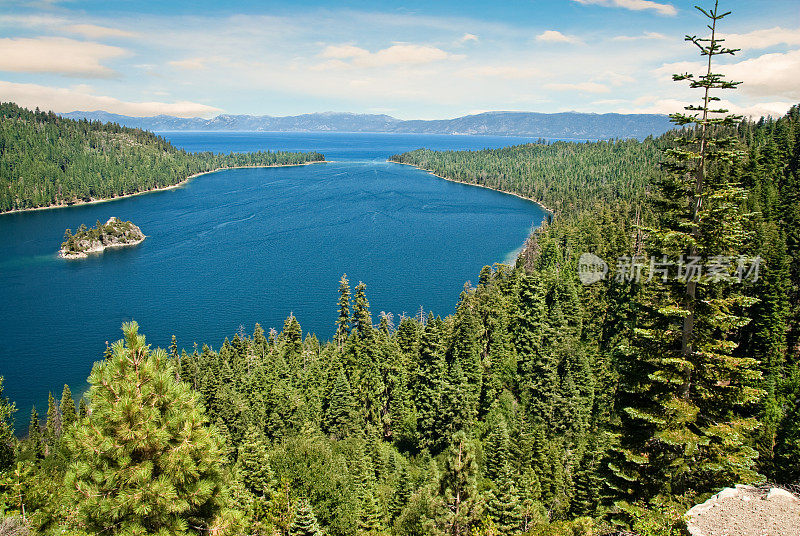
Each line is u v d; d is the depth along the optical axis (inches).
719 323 964.6
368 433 2800.2
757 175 4451.3
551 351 3090.6
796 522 822.5
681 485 1010.1
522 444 2226.9
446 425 2608.3
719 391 970.7
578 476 2014.0
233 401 2893.7
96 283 7426.2
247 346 4259.4
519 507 1708.9
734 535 816.3
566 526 1077.1
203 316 6274.6
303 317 6254.9
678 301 1002.1
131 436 600.1
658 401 991.6
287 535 1521.9
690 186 1008.2
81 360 5093.5
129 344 653.9
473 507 1389.0
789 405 2284.7
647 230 1028.5
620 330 3383.4
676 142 1003.3
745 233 988.6
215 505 689.0
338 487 1747.0
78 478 610.5
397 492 2063.2
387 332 4532.5
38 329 5812.0
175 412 651.5
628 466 1024.9
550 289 3848.4
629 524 980.6
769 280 2650.1
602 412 2874.0
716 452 960.9
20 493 1035.3
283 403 2859.3
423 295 6978.4
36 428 3535.9
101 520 613.9
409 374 3297.2
